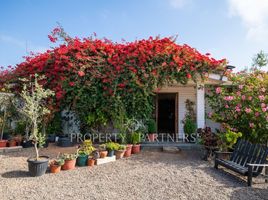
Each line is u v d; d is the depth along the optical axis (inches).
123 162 313.4
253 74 413.1
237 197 201.2
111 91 372.2
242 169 237.6
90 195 200.7
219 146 323.0
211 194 206.8
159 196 201.2
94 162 298.5
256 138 355.9
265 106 343.3
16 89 423.8
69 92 388.5
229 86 432.5
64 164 274.1
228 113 376.5
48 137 415.2
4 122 401.1
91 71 378.0
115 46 400.8
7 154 332.8
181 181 238.8
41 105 374.9
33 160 250.4
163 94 514.6
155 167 290.4
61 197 195.2
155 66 373.7
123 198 195.8
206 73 391.5
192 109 494.9
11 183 224.8
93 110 398.3
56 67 385.7
